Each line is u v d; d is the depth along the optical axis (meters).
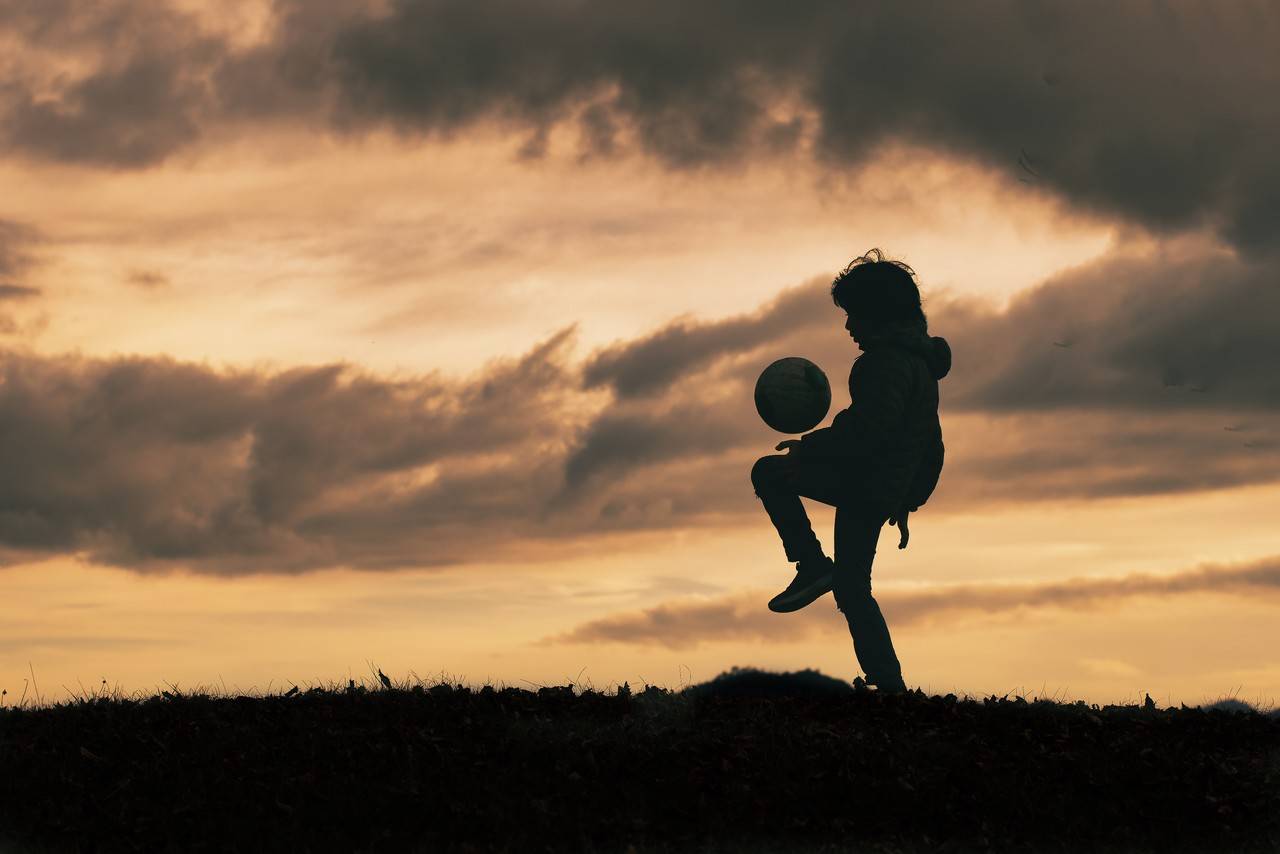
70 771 10.95
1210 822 10.43
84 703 13.17
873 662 14.75
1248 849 10.10
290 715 12.27
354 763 10.95
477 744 11.31
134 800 10.43
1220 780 10.96
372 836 9.92
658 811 10.30
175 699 13.16
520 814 10.17
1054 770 11.09
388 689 13.38
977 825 10.26
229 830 9.98
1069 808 10.57
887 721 12.12
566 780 10.66
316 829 10.05
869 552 14.88
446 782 10.62
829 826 10.18
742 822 10.19
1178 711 12.97
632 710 12.48
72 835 10.02
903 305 14.89
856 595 14.88
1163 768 11.16
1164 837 10.20
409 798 10.34
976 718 12.20
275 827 10.01
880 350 14.76
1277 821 10.48
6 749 11.38
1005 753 11.34
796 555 15.00
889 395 14.45
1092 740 11.73
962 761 11.13
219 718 12.34
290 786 10.55
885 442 14.46
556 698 12.78
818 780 10.71
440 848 9.77
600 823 10.07
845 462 14.63
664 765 10.91
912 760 11.14
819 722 12.07
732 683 13.47
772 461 14.95
